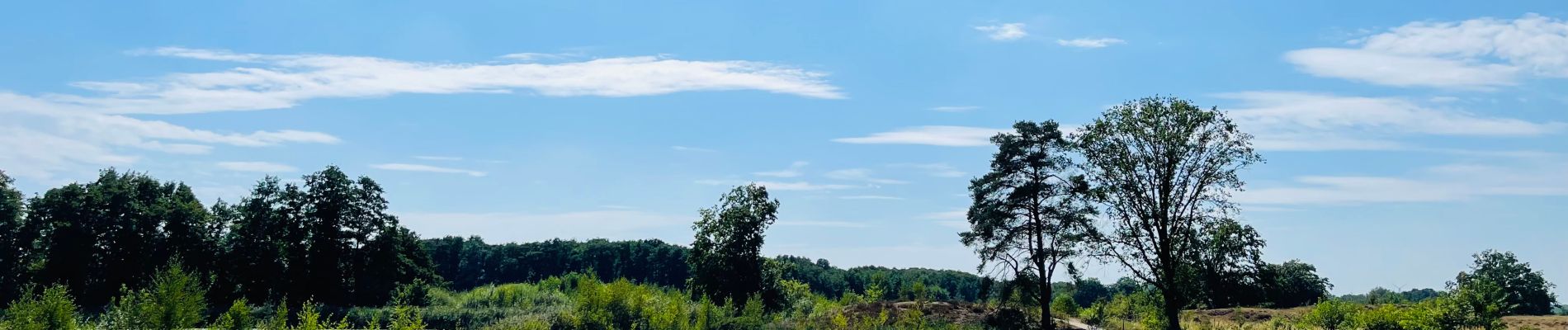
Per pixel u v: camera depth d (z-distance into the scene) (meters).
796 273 122.94
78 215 58.28
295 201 61.75
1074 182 45.66
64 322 28.25
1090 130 37.91
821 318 48.66
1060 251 45.94
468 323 48.16
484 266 131.62
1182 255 36.34
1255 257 37.50
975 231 47.66
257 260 59.66
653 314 38.91
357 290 61.09
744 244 58.75
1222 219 36.19
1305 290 59.81
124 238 59.12
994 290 48.00
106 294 57.44
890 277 133.50
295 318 52.91
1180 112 35.38
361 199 63.50
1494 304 29.94
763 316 45.09
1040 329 46.97
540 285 68.06
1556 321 33.88
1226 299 38.91
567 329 40.19
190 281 31.55
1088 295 100.25
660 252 132.38
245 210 61.38
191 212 62.44
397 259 63.94
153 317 29.09
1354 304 40.22
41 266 57.47
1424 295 72.12
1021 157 47.53
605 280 129.38
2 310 50.19
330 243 61.28
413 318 48.38
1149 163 36.12
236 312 31.48
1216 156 35.47
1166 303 36.91
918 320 45.31
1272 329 41.59
